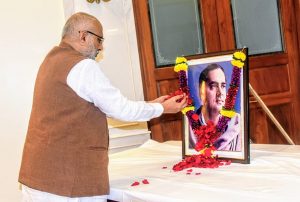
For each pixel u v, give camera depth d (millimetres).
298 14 3578
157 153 2373
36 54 2846
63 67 1658
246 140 1854
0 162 2779
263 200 1305
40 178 1637
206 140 1987
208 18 3291
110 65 2975
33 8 2830
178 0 3240
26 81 2830
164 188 1599
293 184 1437
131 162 2205
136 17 3096
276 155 1912
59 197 1622
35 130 1711
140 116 1761
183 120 2143
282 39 3564
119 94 1689
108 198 1750
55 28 2885
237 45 3408
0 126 2777
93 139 1679
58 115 1654
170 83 3178
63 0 2875
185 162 1957
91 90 1625
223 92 1954
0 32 2764
